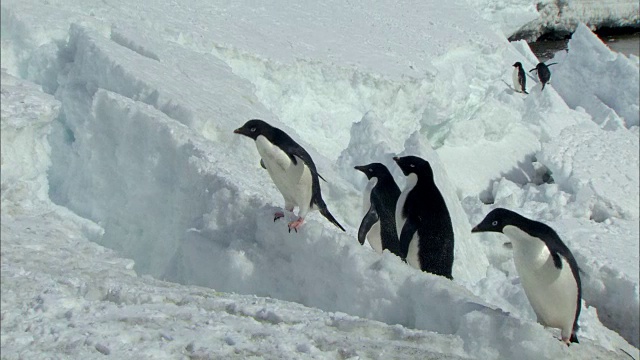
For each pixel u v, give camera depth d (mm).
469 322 6699
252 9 19938
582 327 10109
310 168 7562
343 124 17078
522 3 31547
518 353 6492
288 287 8109
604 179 18578
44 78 13062
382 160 13500
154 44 14484
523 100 23734
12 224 9812
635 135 22484
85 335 6617
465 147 20312
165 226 9891
